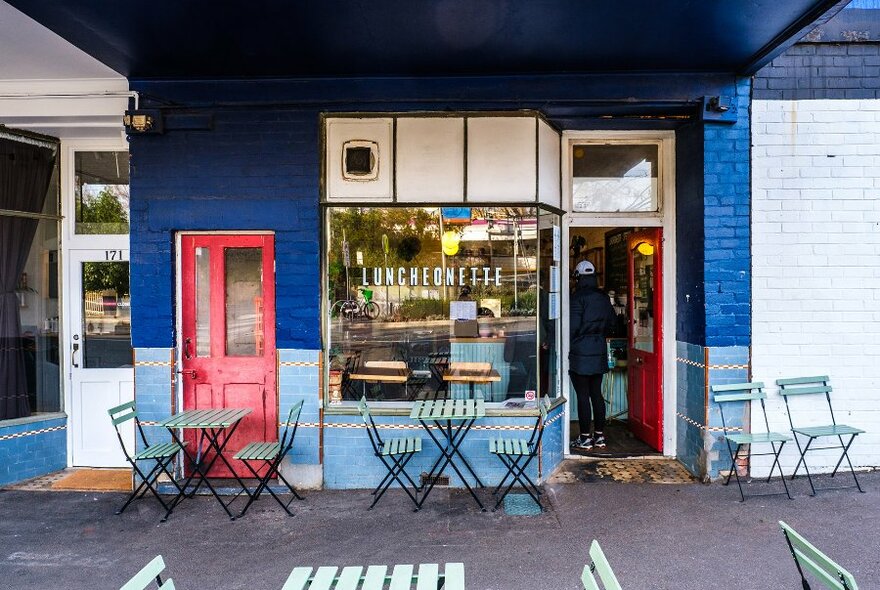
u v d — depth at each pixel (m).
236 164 4.87
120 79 4.91
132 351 5.41
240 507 4.51
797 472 4.96
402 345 4.99
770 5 3.69
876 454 4.97
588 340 5.61
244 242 5.00
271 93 4.86
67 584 3.42
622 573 3.44
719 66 4.70
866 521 4.06
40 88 4.94
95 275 5.48
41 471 5.25
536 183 4.84
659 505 4.41
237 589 3.35
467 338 4.99
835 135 4.91
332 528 4.12
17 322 5.24
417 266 4.98
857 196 4.91
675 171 5.37
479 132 4.86
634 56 4.47
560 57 4.48
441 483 4.87
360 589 2.46
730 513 4.24
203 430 4.64
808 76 4.91
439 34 4.07
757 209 4.91
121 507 4.53
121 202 5.50
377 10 3.72
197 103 4.84
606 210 5.49
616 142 5.42
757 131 4.90
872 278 4.91
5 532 4.11
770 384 4.92
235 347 5.02
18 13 3.75
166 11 3.72
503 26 3.96
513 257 4.95
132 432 5.42
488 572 3.47
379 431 4.86
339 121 4.88
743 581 3.34
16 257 5.25
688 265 5.14
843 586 2.02
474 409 4.47
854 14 4.87
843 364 4.93
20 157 5.26
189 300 5.01
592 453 5.56
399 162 4.88
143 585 2.10
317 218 4.85
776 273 4.91
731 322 4.85
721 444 4.86
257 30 4.00
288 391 4.87
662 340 5.51
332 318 4.96
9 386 5.17
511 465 4.81
